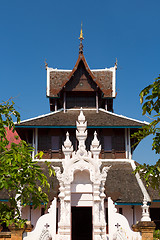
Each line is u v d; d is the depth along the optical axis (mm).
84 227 22234
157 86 10188
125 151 26297
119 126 25859
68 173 15898
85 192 16141
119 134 26719
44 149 26203
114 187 21688
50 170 12570
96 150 16297
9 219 11344
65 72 32250
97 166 16031
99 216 15641
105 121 26578
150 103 10508
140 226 15836
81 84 28656
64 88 28344
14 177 10188
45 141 26453
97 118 27250
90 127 25828
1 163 10289
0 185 9953
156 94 10195
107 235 16953
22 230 15586
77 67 28578
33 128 26578
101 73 32156
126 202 20141
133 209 21062
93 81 28375
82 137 16578
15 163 10156
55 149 26297
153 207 22156
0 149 10922
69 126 25875
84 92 28719
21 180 10750
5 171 9953
